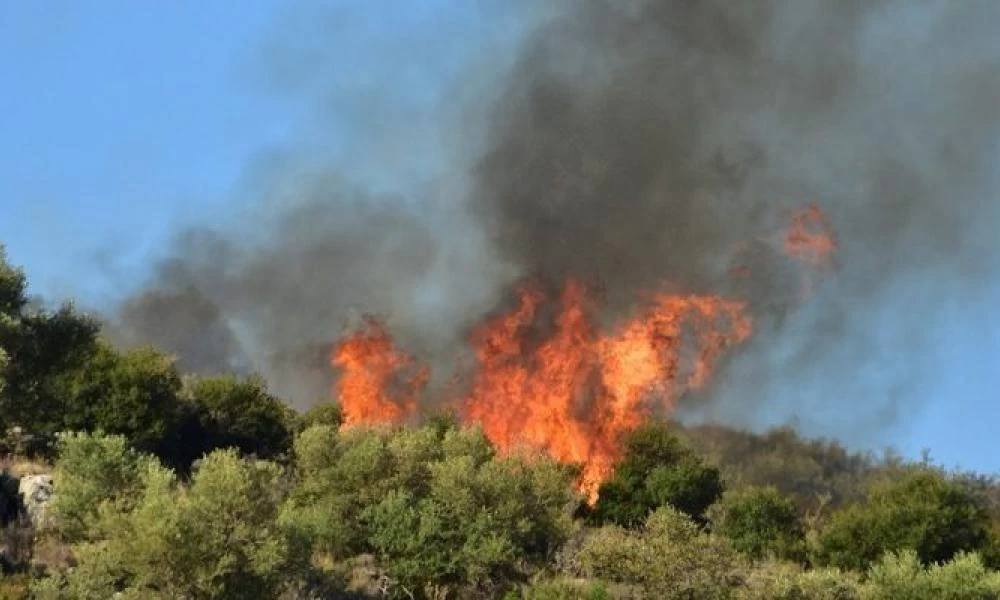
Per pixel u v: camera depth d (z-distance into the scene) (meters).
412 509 118.69
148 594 89.50
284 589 97.19
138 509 94.38
